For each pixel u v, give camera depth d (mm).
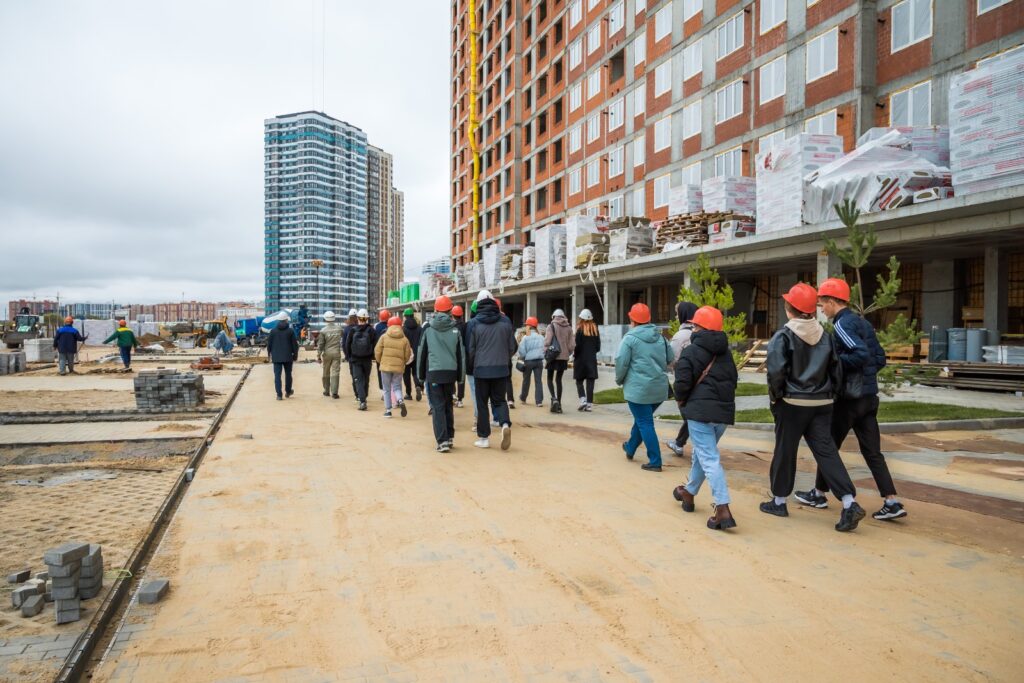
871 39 19422
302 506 5551
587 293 30562
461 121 65500
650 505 5543
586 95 38562
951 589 3770
